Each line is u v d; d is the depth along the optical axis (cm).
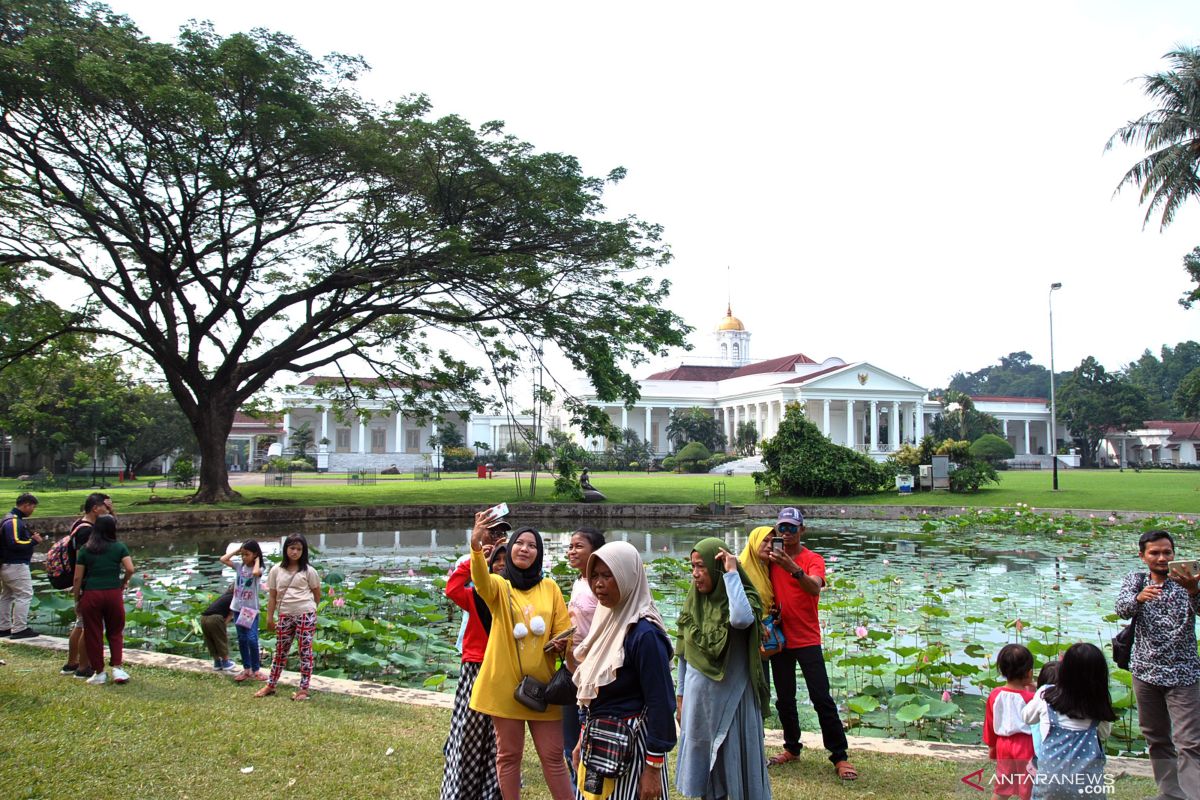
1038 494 3138
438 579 1302
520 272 2531
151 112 2041
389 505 2683
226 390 2739
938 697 743
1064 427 8694
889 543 2047
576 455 6384
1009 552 1845
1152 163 2602
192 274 2586
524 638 393
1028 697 447
